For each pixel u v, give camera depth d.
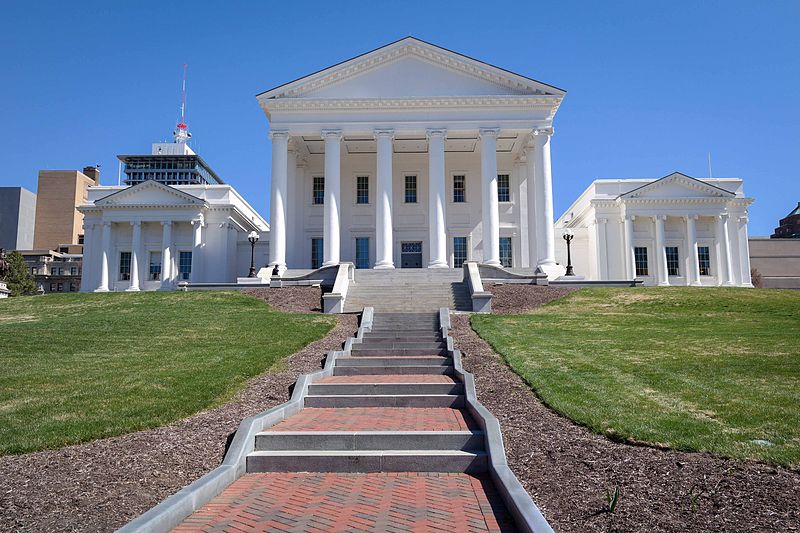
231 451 8.70
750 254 69.25
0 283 40.00
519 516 6.39
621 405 10.59
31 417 10.21
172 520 6.55
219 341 17.95
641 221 49.75
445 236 42.06
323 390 12.44
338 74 41.50
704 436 8.73
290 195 43.66
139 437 9.40
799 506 6.61
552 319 22.44
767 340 17.06
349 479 8.30
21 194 127.75
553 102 40.97
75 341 18.17
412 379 13.68
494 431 8.98
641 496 7.01
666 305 26.66
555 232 53.38
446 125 40.97
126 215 49.44
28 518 6.65
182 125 140.62
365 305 26.86
